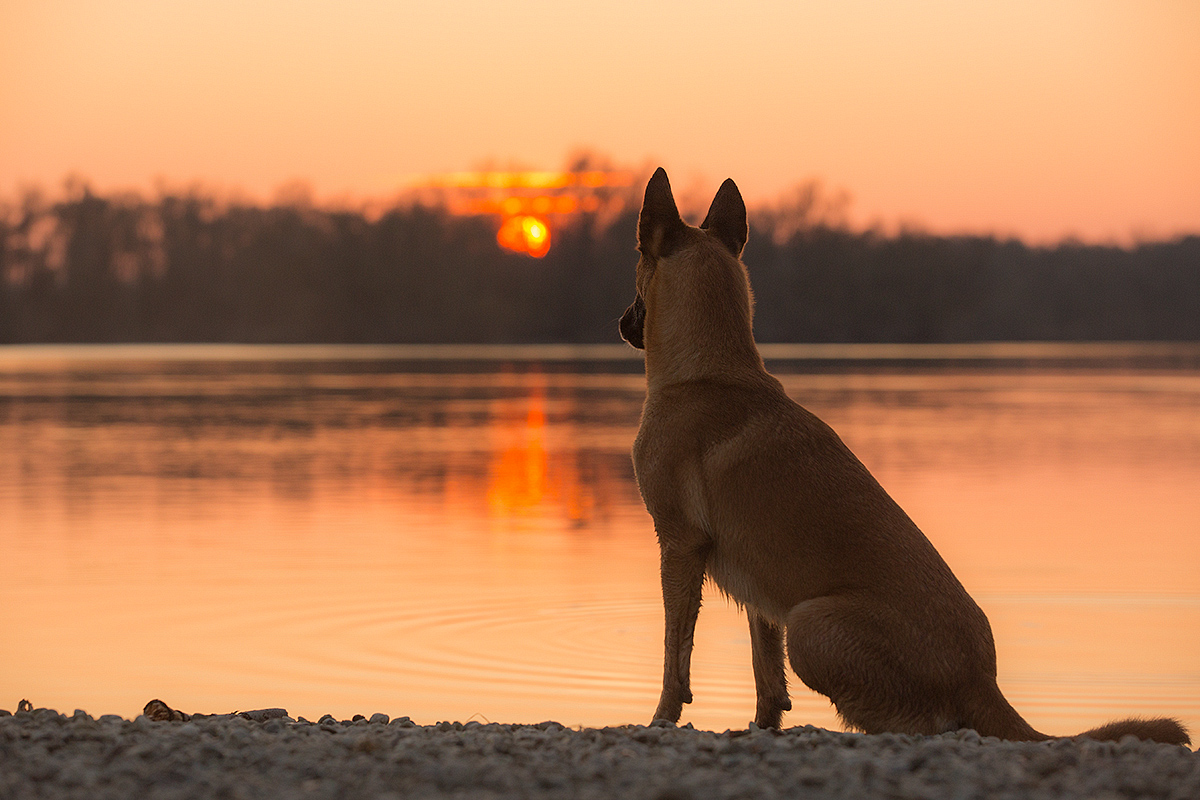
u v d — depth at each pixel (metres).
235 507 21.41
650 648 10.95
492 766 4.66
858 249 134.75
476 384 67.19
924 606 5.79
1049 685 9.82
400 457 30.41
